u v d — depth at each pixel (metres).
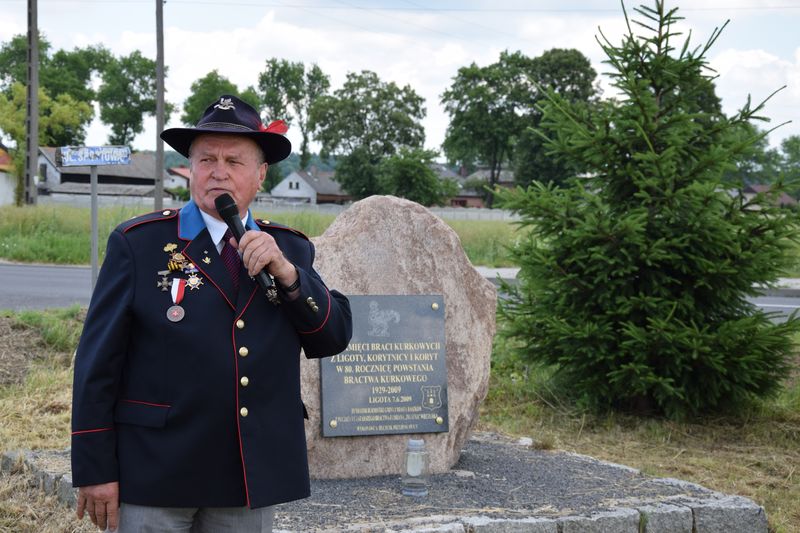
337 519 4.43
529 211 7.65
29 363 7.81
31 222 23.41
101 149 8.17
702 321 7.32
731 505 4.83
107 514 2.49
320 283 2.77
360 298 5.50
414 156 57.03
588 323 7.26
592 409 7.81
